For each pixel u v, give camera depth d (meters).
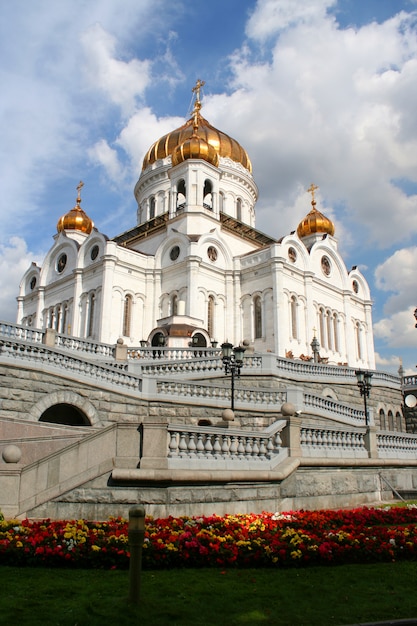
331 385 32.28
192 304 46.75
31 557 9.55
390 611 7.61
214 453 14.05
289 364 30.27
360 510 14.98
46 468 12.74
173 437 13.30
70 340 28.72
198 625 6.93
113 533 10.23
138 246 57.91
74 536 9.96
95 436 12.93
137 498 12.38
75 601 7.63
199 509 12.89
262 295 48.72
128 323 48.84
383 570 9.78
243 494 13.85
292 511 14.20
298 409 23.39
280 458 15.53
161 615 7.20
